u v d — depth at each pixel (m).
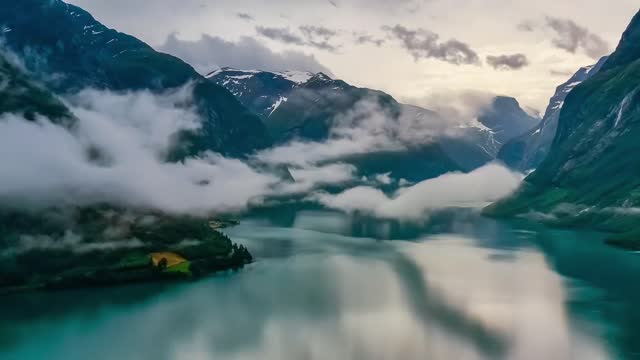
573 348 198.62
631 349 197.00
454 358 192.12
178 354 197.62
